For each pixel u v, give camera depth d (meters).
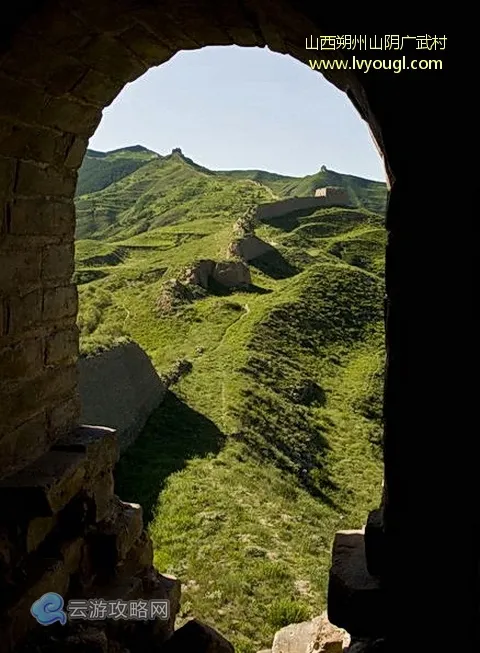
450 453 2.38
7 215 3.41
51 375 3.94
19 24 2.72
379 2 2.22
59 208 3.96
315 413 19.91
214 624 8.01
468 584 2.39
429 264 2.31
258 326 25.55
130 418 16.38
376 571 2.81
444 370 2.35
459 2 2.17
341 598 2.79
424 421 2.40
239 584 9.11
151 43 3.26
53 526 3.65
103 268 34.47
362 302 30.86
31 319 3.68
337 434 18.66
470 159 2.22
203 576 9.45
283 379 21.72
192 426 17.12
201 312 27.56
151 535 11.13
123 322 26.89
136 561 4.31
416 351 2.37
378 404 21.34
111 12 2.84
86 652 3.16
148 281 31.72
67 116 3.57
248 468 14.83
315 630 4.22
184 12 2.90
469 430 2.34
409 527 2.47
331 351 25.91
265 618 8.34
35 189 3.64
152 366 19.27
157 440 16.25
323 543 11.49
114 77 3.52
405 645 2.50
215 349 23.55
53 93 3.31
